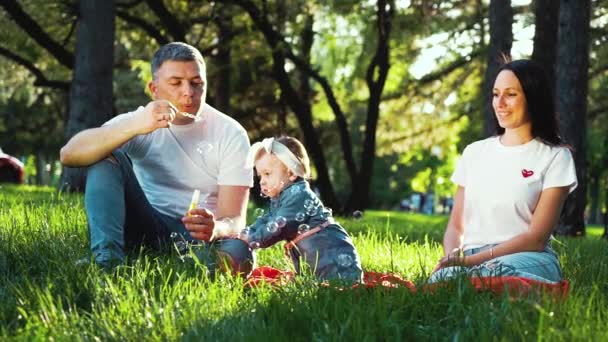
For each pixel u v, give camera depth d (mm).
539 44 16625
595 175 42969
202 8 25625
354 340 3840
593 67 24312
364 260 6996
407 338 3990
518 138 5766
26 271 5059
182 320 4105
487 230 5742
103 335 3936
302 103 26281
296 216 5531
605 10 22016
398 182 75062
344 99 31609
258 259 6805
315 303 4297
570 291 4516
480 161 5855
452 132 30141
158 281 4887
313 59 31484
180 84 5715
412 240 10719
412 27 25797
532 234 5566
